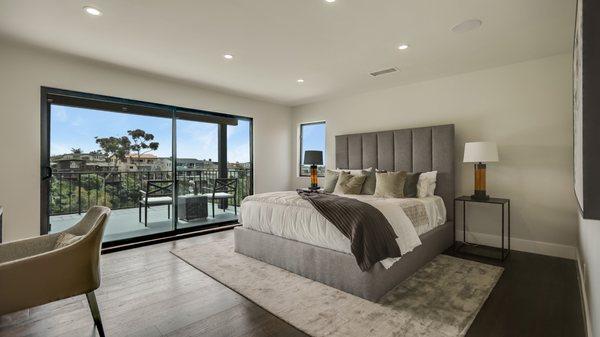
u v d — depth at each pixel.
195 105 4.64
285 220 2.91
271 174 5.84
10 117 3.05
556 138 3.27
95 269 1.80
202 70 3.82
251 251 3.31
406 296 2.30
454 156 3.91
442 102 4.10
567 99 3.21
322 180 5.67
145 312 2.11
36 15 2.41
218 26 2.62
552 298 2.26
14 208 3.08
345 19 2.49
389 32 2.73
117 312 2.11
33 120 3.19
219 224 5.01
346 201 2.59
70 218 3.88
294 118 6.16
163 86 4.27
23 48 3.11
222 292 2.43
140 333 1.85
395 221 2.51
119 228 4.46
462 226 3.96
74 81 3.46
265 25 2.60
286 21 2.53
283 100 5.59
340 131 5.34
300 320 1.97
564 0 2.17
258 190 5.61
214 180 5.38
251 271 2.88
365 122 4.98
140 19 2.50
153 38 2.87
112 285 2.58
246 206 3.44
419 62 3.52
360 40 2.91
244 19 2.50
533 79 3.41
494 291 2.40
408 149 4.27
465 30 2.68
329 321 1.96
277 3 2.25
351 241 2.25
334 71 3.85
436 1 2.21
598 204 0.89
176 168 4.61
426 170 4.08
